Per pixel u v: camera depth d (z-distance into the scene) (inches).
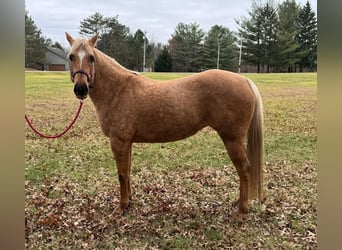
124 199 138.9
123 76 132.8
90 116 387.2
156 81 135.4
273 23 1051.9
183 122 129.1
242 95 124.2
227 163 212.2
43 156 222.8
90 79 124.6
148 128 131.3
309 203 146.7
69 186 170.7
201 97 127.3
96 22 1095.6
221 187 169.5
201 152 238.2
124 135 131.6
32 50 1264.8
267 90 600.1
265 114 387.2
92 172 193.2
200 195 158.7
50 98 520.1
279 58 1047.0
